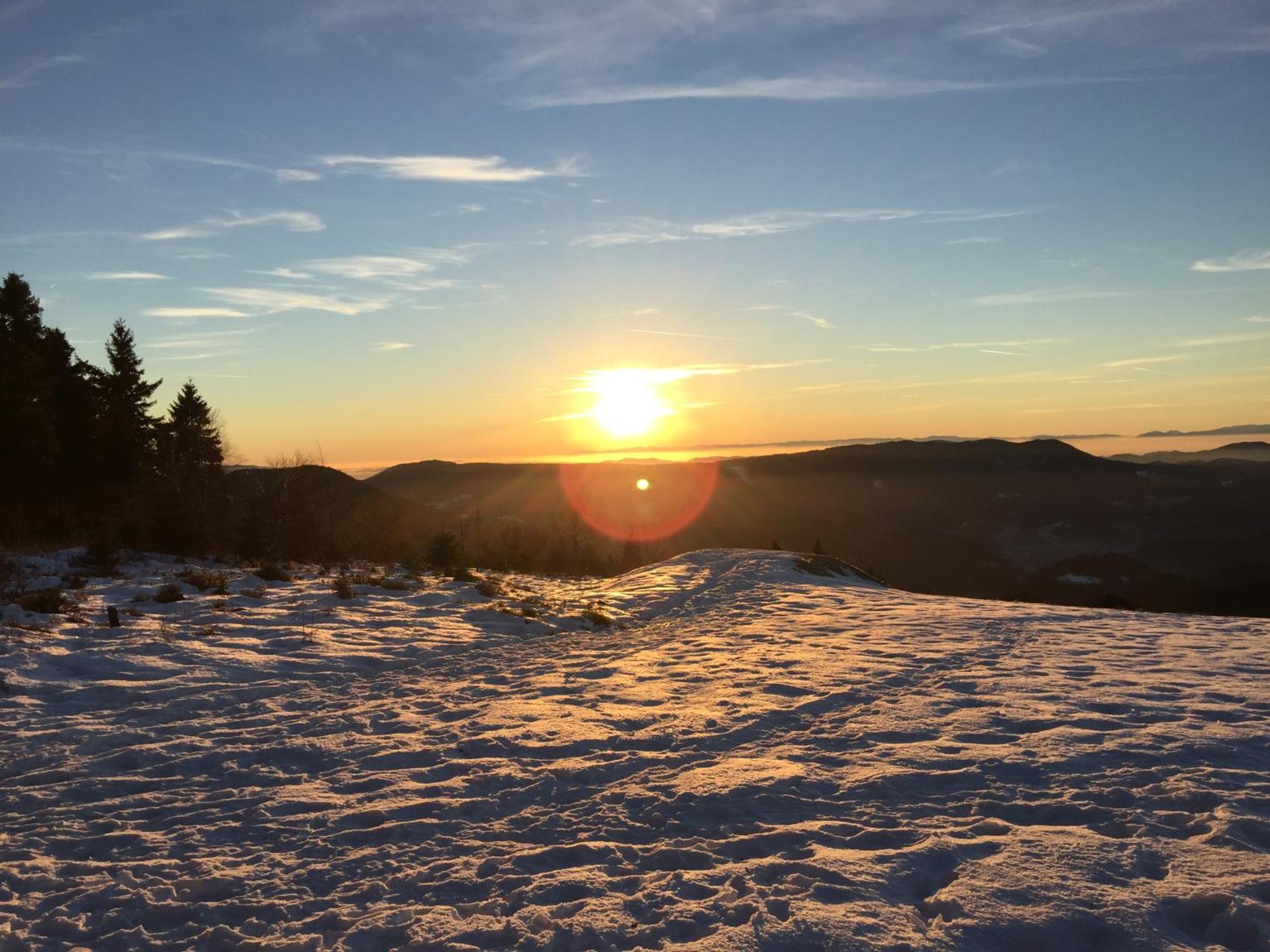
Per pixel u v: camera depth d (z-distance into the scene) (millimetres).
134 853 5199
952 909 4090
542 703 9125
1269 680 8992
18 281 38031
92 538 19750
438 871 4805
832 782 6074
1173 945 3707
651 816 5582
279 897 4520
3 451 30328
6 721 8320
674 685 9953
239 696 9586
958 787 5840
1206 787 5586
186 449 37906
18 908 4453
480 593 18781
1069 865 4500
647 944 3893
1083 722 7391
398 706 9125
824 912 4066
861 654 11500
